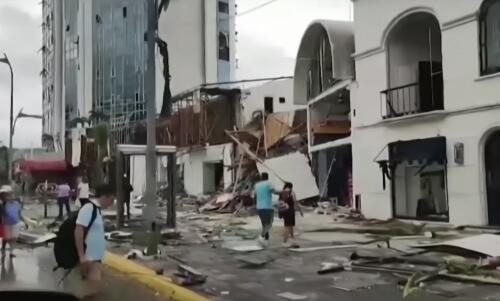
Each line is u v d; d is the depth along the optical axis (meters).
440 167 20.36
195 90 43.53
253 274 11.04
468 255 11.95
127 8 75.19
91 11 80.19
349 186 27.94
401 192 22.09
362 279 10.24
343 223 21.19
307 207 28.80
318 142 31.36
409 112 22.00
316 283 10.04
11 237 15.84
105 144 42.84
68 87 86.50
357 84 24.31
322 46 30.03
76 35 84.19
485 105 18.25
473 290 9.07
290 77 38.19
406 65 22.86
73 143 52.72
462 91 19.16
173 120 46.69
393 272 10.68
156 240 13.90
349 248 14.10
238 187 32.44
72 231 7.42
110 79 75.81
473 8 18.70
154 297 9.88
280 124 35.75
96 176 40.94
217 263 12.52
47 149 84.25
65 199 26.64
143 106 71.06
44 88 105.56
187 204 35.62
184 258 13.31
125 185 22.47
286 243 15.33
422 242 14.55
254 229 19.67
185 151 44.19
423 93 22.73
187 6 66.38
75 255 7.41
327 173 29.72
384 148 22.69
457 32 19.38
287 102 42.22
